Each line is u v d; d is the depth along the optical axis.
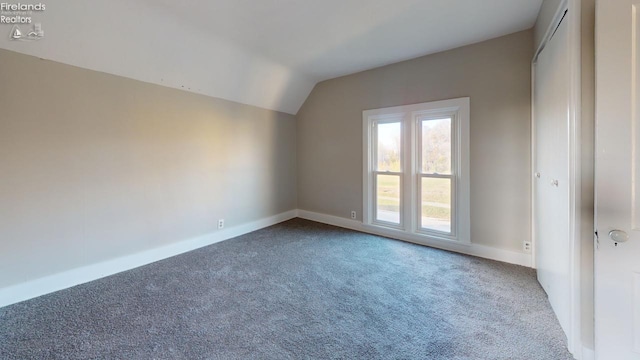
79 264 2.45
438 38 2.85
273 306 2.07
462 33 2.73
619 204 1.24
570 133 1.50
